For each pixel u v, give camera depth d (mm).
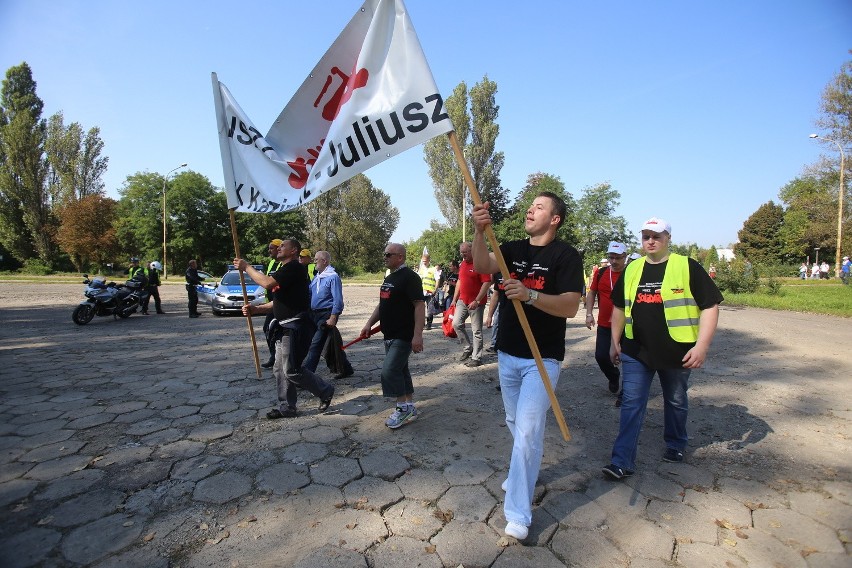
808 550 2518
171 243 47594
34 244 49594
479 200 2713
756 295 21422
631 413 3346
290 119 3689
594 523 2760
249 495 3057
